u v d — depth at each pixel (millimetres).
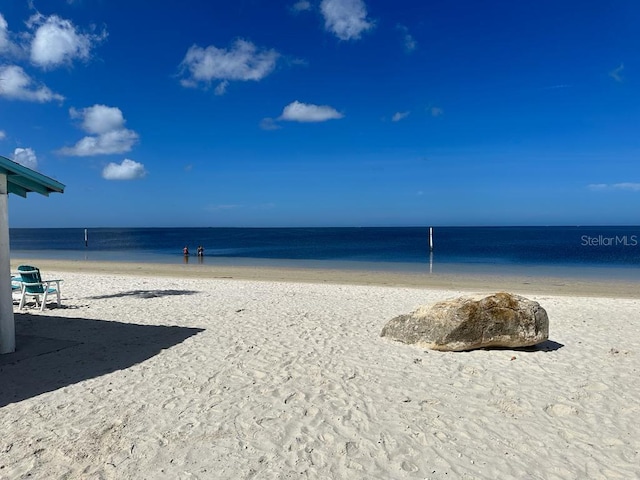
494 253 37844
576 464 3439
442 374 5441
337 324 8227
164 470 3307
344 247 49188
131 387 4926
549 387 5020
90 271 21359
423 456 3551
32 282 9414
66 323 8094
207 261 29312
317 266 25109
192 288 13828
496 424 4109
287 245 54750
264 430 3957
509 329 6344
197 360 5914
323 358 6047
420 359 6012
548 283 16969
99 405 4441
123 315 8922
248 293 12711
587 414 4320
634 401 4633
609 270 22500
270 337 7176
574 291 14664
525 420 4199
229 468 3348
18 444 3646
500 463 3455
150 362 5809
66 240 78500
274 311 9539
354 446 3693
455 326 6312
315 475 3273
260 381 5160
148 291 12914
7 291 6086
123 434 3842
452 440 3807
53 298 11250
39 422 4055
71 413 4250
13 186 6574
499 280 18000
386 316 9102
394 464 3430
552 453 3602
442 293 13156
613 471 3336
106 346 6539
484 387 5023
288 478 3227
